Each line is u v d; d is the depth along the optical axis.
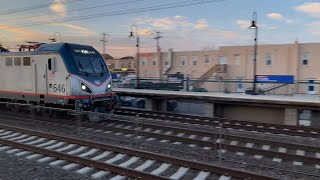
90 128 13.08
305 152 10.55
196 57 57.53
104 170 8.38
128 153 9.88
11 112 16.86
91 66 16.28
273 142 11.02
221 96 19.22
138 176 7.77
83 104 15.43
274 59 48.97
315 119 16.72
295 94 23.19
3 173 8.22
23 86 17.48
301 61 47.19
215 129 10.78
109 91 16.97
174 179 7.38
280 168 8.83
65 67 15.39
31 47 17.45
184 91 24.38
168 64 61.19
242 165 9.27
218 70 52.78
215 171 8.22
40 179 7.84
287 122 17.14
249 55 51.16
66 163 9.11
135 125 11.94
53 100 15.99
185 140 11.65
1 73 18.72
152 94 21.66
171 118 17.06
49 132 13.51
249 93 23.73
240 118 19.52
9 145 10.90
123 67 92.00
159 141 11.80
